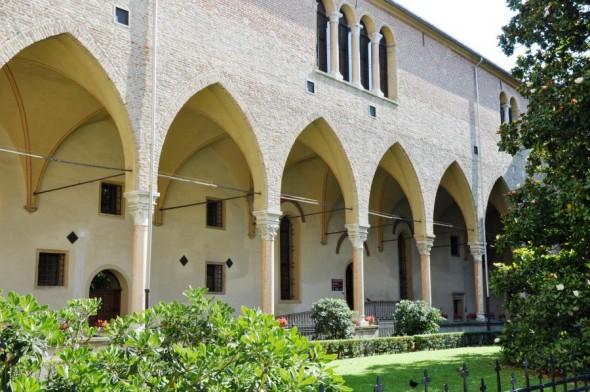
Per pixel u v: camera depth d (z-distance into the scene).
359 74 27.91
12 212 21.47
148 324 7.01
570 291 13.87
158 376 6.30
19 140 21.78
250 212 30.39
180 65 20.08
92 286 24.00
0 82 20.14
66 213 22.97
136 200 18.34
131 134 18.44
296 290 32.53
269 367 5.72
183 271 26.89
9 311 5.76
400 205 40.06
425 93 31.84
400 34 30.75
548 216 14.91
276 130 23.23
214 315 7.05
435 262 42.78
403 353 22.75
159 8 19.72
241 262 29.66
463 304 44.06
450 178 34.59
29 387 5.03
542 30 15.78
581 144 13.98
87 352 6.11
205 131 26.66
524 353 15.27
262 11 23.45
